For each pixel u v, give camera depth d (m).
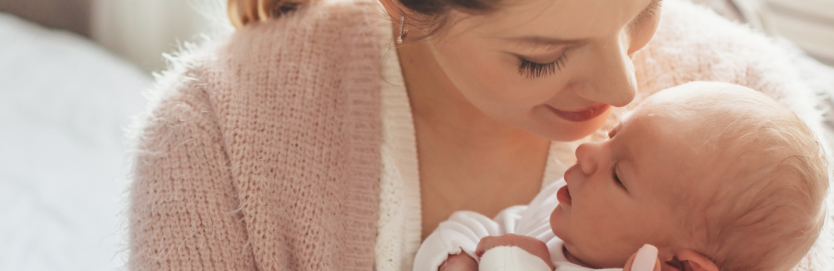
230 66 0.86
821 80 1.52
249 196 0.80
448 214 0.94
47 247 1.49
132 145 0.84
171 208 0.79
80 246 1.51
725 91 0.77
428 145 0.91
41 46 2.20
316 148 0.83
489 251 0.82
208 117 0.81
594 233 0.80
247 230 0.80
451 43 0.68
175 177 0.79
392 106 0.89
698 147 0.74
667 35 0.93
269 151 0.81
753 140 0.72
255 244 0.80
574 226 0.82
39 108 1.93
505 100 0.71
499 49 0.65
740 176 0.72
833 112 1.39
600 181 0.79
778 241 0.72
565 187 0.85
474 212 0.91
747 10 1.26
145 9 2.31
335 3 0.92
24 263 1.43
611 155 0.80
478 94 0.73
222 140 0.81
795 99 0.89
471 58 0.67
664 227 0.76
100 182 1.72
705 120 0.75
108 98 2.02
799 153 0.72
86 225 1.57
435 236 0.88
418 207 0.91
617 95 0.65
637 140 0.77
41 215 1.58
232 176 0.80
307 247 0.81
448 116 0.88
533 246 0.83
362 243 0.84
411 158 0.90
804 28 1.91
